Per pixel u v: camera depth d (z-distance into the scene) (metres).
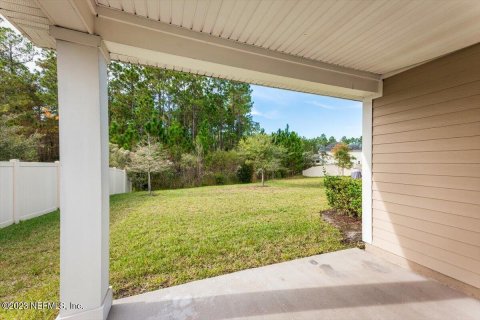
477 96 2.12
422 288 2.28
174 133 12.90
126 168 9.97
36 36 1.86
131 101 15.98
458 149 2.27
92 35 1.64
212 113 19.83
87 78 1.66
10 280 2.49
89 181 1.68
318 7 1.61
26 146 7.41
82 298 1.68
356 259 2.97
